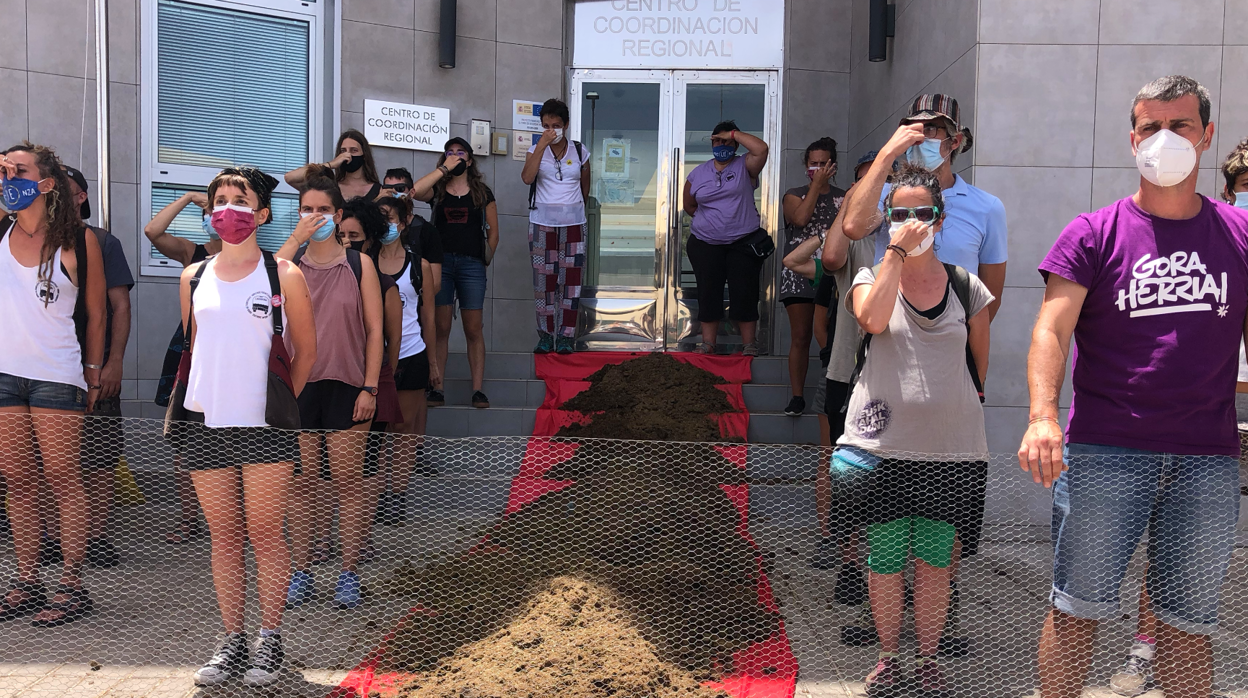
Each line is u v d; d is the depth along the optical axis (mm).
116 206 6641
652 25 7824
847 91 7758
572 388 6363
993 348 5152
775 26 7766
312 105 7250
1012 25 5094
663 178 7871
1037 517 3486
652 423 5652
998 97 5113
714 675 3080
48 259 3699
